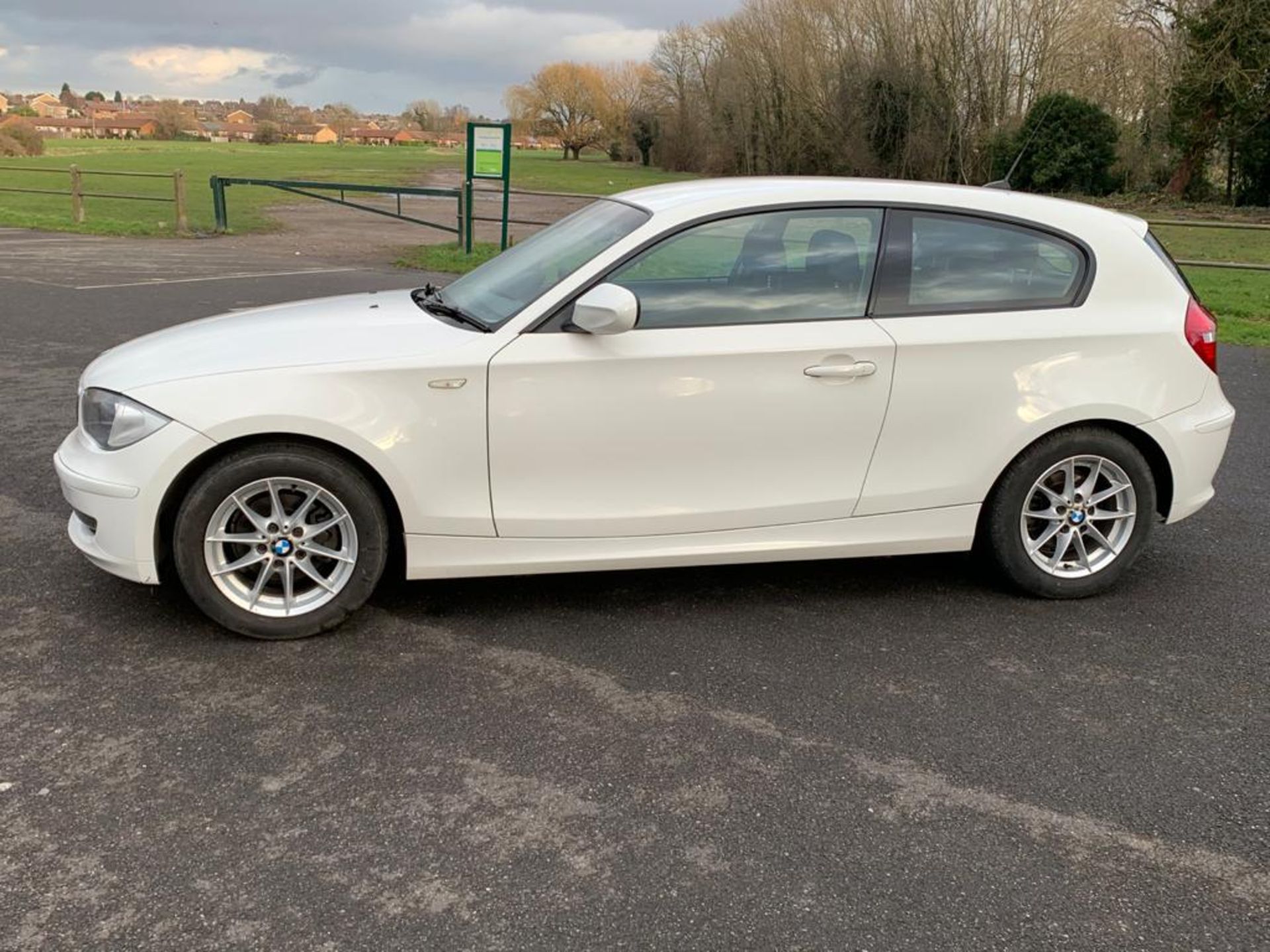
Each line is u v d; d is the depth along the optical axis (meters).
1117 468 4.04
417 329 3.69
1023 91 36.06
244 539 3.51
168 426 3.36
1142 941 2.31
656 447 3.66
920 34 36.22
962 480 3.93
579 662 3.54
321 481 3.49
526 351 3.54
